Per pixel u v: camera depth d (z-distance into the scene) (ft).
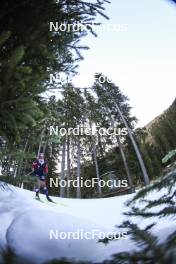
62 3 13.09
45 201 28.81
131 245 7.07
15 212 18.25
